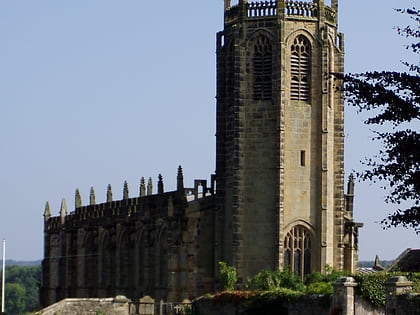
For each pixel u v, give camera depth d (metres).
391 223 66.94
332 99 167.12
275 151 161.62
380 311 101.94
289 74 163.50
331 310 103.31
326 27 165.12
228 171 168.25
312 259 162.88
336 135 167.25
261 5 164.38
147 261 186.38
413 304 83.88
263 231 161.62
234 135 163.75
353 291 101.94
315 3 165.38
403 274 103.00
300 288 139.62
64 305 131.88
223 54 170.62
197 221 172.38
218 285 167.38
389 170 67.06
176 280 172.75
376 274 104.12
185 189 175.00
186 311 140.12
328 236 164.50
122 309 134.00
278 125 161.50
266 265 161.00
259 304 121.62
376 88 67.19
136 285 194.88
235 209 162.88
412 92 66.88
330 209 165.62
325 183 163.62
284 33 162.88
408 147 66.50
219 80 170.62
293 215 162.38
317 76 164.75
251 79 164.25
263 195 162.12
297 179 163.00
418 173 66.38
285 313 116.31
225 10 170.75
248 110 163.62
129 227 198.25
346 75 68.19
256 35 164.25
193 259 171.75
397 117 66.88
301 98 164.12
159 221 184.00
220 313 131.00
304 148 163.50
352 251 171.38
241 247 162.25
